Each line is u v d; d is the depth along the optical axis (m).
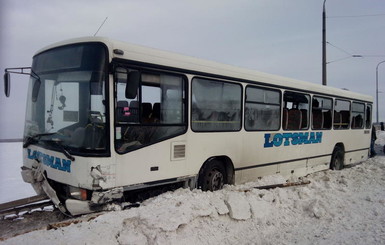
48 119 5.59
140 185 5.38
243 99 7.54
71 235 3.95
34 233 4.02
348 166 12.98
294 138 9.31
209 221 4.95
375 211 6.57
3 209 5.10
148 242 4.08
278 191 6.74
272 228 5.48
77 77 5.13
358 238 5.15
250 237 5.06
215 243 4.65
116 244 3.92
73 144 5.05
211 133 6.71
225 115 7.09
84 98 5.00
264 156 8.21
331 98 11.23
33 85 6.02
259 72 8.06
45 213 5.70
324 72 17.77
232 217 5.25
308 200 6.77
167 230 4.23
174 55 6.00
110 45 4.96
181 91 6.14
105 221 4.34
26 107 6.21
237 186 7.14
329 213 6.32
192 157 6.32
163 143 5.76
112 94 4.95
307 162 9.98
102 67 4.92
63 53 5.41
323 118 10.80
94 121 4.89
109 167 4.91
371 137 15.83
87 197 4.91
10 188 10.88
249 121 7.73
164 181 5.78
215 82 6.84
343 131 12.09
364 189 8.52
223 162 7.34
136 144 5.33
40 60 5.90
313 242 4.97
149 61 5.52
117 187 5.03
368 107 14.41
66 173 5.09
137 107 5.35
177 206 4.82
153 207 4.78
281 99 8.75
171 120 5.94
